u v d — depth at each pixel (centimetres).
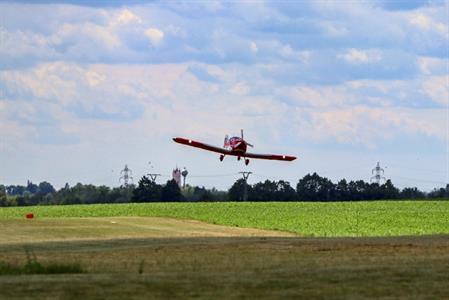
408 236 11625
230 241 10000
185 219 17750
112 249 8762
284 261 6812
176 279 5478
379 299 4947
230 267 6284
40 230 13012
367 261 6769
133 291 5053
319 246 8731
